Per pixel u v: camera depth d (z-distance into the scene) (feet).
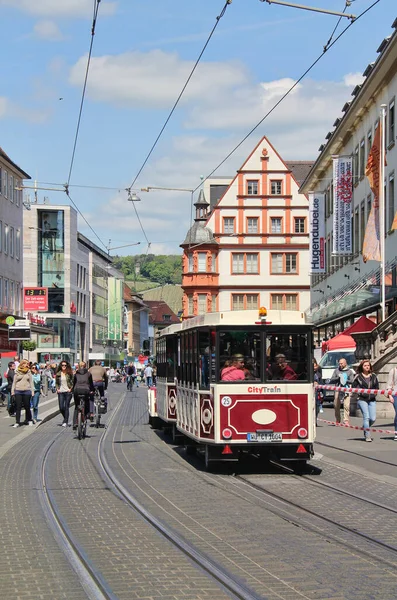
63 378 97.09
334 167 165.27
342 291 179.52
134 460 62.18
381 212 119.55
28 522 37.19
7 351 164.55
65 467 57.72
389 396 73.87
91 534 34.30
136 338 556.92
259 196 276.00
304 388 54.29
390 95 141.28
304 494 45.27
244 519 37.60
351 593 24.94
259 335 54.34
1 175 220.64
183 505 41.65
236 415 53.88
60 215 337.93
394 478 50.67
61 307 335.88
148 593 24.89
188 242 279.08
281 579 26.58
